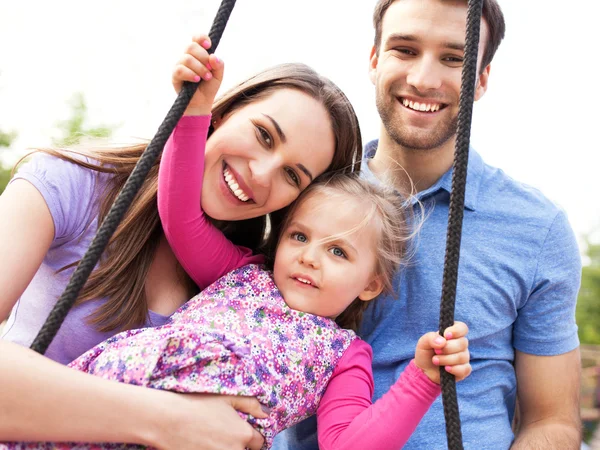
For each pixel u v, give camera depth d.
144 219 1.64
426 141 1.98
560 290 2.00
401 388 1.51
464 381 1.94
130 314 1.61
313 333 1.67
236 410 1.52
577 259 2.05
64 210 1.56
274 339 1.62
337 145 1.74
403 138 1.99
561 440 1.92
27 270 1.47
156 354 1.46
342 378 1.67
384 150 2.13
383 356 1.93
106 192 1.64
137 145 1.73
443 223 1.99
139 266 1.64
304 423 1.97
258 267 1.77
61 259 1.61
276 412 1.57
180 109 1.35
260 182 1.59
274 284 1.73
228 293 1.68
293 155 1.62
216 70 1.42
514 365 2.08
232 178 1.62
